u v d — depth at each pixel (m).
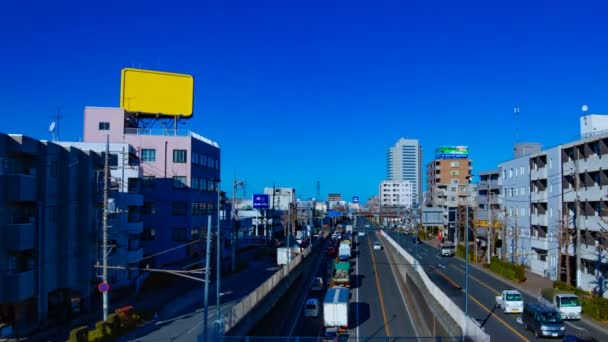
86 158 38.56
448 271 66.19
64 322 33.53
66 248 35.72
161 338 30.16
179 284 51.59
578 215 52.06
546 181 61.81
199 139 68.88
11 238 30.23
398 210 144.75
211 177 73.31
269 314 37.09
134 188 51.19
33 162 33.12
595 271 48.69
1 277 29.53
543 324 31.25
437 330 33.09
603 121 59.03
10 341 28.23
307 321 40.12
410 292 50.81
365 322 38.41
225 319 27.14
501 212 78.62
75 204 37.22
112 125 62.97
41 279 32.56
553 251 58.34
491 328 34.47
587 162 50.94
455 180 128.25
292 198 155.62
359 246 104.62
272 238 105.81
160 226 62.72
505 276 60.16
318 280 53.81
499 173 81.19
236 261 70.69
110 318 30.91
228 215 87.88
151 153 63.75
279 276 43.09
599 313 36.81
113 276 44.69
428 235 126.81
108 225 40.50
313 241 104.44
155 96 65.75
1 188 30.20
